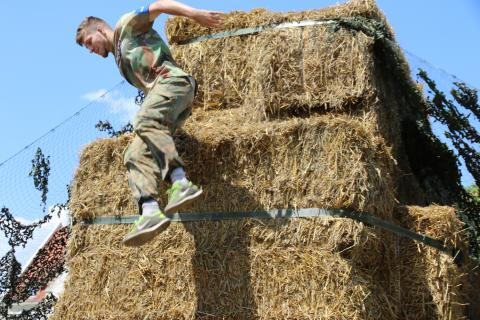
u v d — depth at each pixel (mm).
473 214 6340
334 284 4504
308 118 4992
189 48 6121
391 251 4969
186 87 4703
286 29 5488
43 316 6863
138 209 4844
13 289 6871
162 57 4797
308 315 4480
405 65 6035
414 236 5023
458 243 5199
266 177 4836
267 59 5402
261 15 5824
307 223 4664
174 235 4957
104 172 5305
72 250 5246
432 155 6176
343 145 4684
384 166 4895
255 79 5500
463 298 5594
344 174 4652
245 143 4902
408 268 4996
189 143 5039
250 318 4637
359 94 5223
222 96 5965
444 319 4867
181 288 4848
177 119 4766
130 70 4863
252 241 4773
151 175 4562
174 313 4801
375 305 4648
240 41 5953
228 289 4746
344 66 5309
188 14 4688
